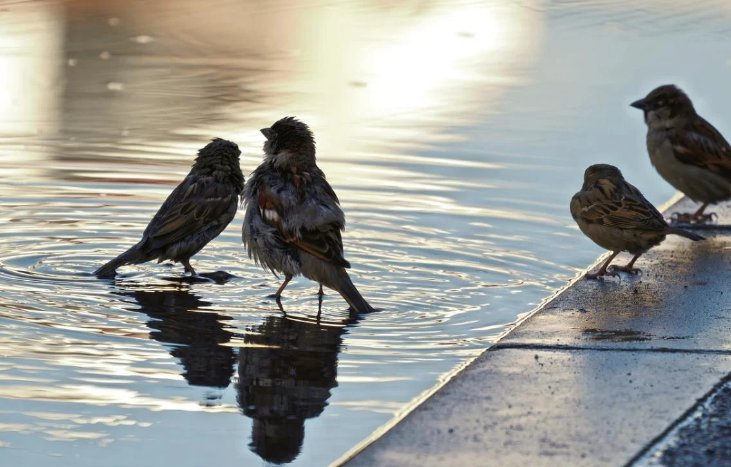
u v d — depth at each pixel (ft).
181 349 33.22
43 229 47.06
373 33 97.14
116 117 68.03
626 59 86.07
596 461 22.36
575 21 103.19
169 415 28.04
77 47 89.45
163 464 25.11
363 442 25.14
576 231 47.65
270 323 36.09
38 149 60.49
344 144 61.98
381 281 40.98
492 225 48.42
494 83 78.23
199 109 70.33
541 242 46.14
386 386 30.19
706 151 45.29
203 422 27.61
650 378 26.91
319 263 37.99
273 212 38.42
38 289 39.32
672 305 33.53
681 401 25.40
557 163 58.54
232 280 41.78
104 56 86.74
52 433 26.91
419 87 77.15
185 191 42.55
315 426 27.30
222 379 30.68
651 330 30.86
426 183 54.75
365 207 50.83
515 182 55.16
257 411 28.32
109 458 25.53
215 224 42.93
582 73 81.10
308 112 69.82
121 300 38.42
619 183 38.88
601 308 33.22
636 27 99.96
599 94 74.43
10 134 63.87
